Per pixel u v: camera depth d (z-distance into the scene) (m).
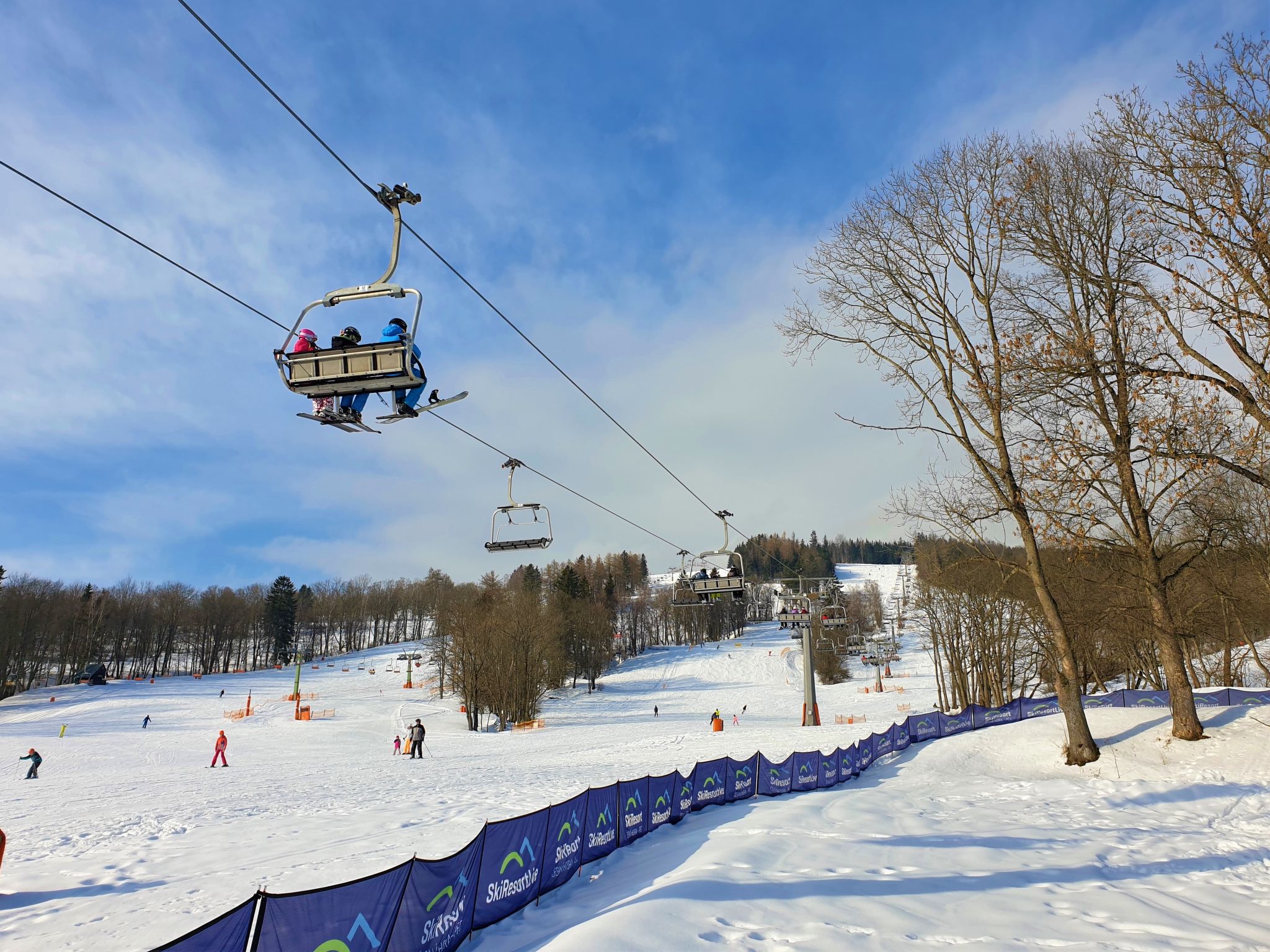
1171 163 18.30
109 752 44.97
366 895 6.96
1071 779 21.20
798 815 15.19
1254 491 27.64
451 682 88.31
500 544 17.58
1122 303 21.80
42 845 16.27
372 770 31.61
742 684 104.88
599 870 12.12
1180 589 31.38
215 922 5.66
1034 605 37.22
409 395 10.36
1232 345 16.70
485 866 9.09
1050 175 22.81
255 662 136.75
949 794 19.38
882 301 24.70
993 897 9.81
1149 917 8.98
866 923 8.52
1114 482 22.05
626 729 52.78
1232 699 29.64
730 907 8.87
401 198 9.78
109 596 129.38
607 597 152.62
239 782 28.27
